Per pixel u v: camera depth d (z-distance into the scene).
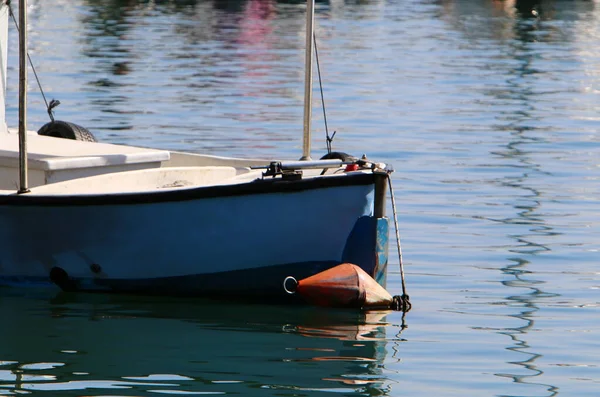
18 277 29.38
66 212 28.17
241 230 27.84
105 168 30.17
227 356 24.48
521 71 82.38
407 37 105.06
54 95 64.94
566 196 41.66
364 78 75.88
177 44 93.94
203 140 52.06
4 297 28.70
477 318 27.62
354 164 28.59
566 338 26.25
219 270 28.25
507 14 136.38
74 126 34.25
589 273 31.80
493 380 23.47
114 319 27.03
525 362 24.58
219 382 22.95
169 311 27.78
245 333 26.11
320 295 27.92
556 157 49.75
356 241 28.02
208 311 27.84
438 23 121.62
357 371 23.75
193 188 27.66
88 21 112.94
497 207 39.59
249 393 22.38
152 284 28.69
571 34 112.31
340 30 110.19
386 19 124.94
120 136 52.72
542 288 30.27
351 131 55.50
